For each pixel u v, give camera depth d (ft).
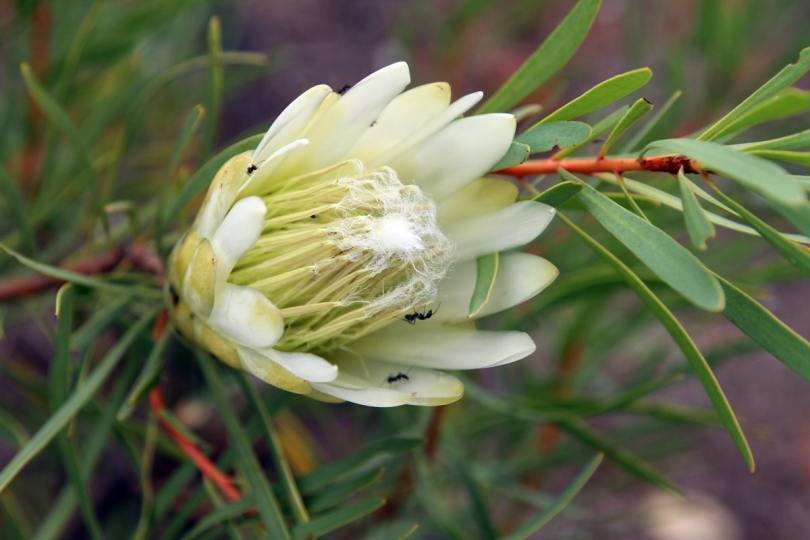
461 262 1.10
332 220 1.09
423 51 2.02
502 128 1.07
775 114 1.01
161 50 1.62
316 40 2.32
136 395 1.11
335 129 1.07
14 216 1.21
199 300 1.07
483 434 1.50
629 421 2.08
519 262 1.09
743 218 1.04
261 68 1.67
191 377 1.33
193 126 1.13
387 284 1.09
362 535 1.42
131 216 1.20
